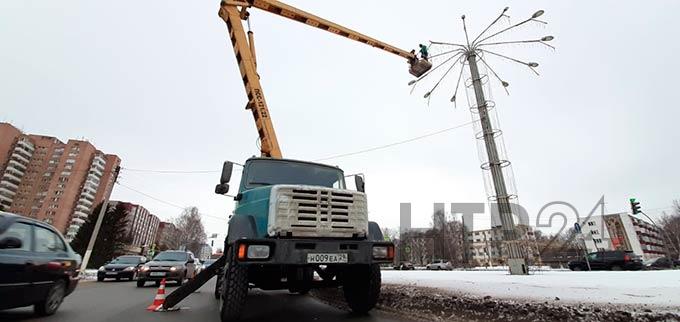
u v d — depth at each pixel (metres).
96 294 10.22
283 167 6.91
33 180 67.50
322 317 6.14
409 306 6.87
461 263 63.56
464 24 16.44
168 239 94.88
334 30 14.90
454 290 7.61
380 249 5.29
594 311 5.06
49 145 70.06
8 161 65.50
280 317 6.14
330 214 5.17
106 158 72.06
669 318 4.51
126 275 17.56
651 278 9.54
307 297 9.47
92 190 68.25
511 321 5.32
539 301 5.88
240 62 10.75
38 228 6.06
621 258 22.23
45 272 5.90
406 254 72.81
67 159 67.88
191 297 9.91
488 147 14.23
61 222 63.84
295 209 4.98
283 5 13.13
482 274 13.41
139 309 7.27
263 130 9.33
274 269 5.69
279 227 4.81
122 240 43.81
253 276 5.65
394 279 11.11
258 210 5.23
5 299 5.00
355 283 6.22
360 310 6.13
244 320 5.86
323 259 4.82
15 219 5.51
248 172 6.63
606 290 6.64
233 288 4.95
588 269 21.97
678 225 63.12
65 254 6.70
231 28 11.51
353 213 5.36
